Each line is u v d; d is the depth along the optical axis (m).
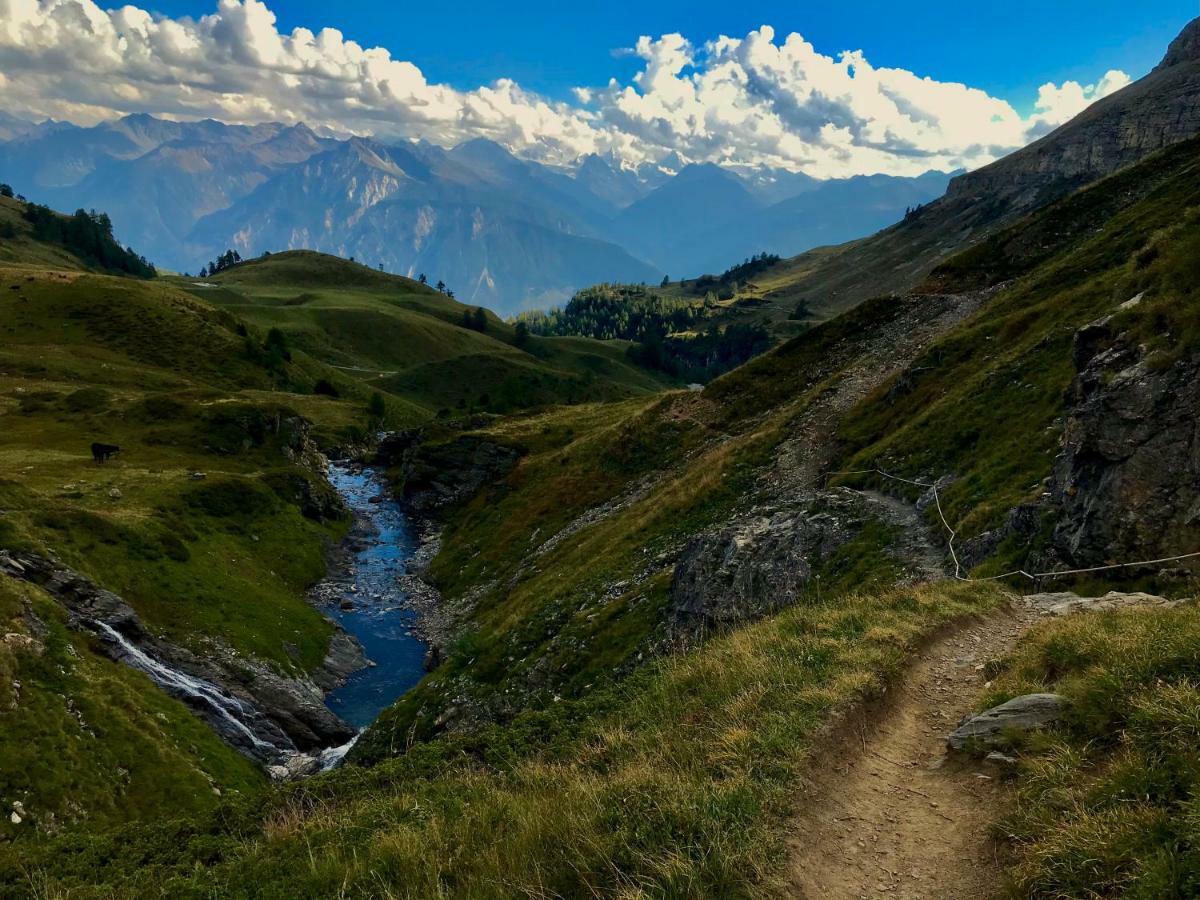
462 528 83.62
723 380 79.12
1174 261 23.48
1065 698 10.58
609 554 49.78
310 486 87.25
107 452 80.94
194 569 54.03
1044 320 43.53
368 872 9.42
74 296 157.00
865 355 67.06
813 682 13.22
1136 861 6.53
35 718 29.89
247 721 42.53
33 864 14.01
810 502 35.72
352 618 63.75
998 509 26.70
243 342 163.00
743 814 8.83
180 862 13.05
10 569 39.78
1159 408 20.19
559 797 10.20
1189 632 10.79
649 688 16.08
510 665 38.25
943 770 10.52
